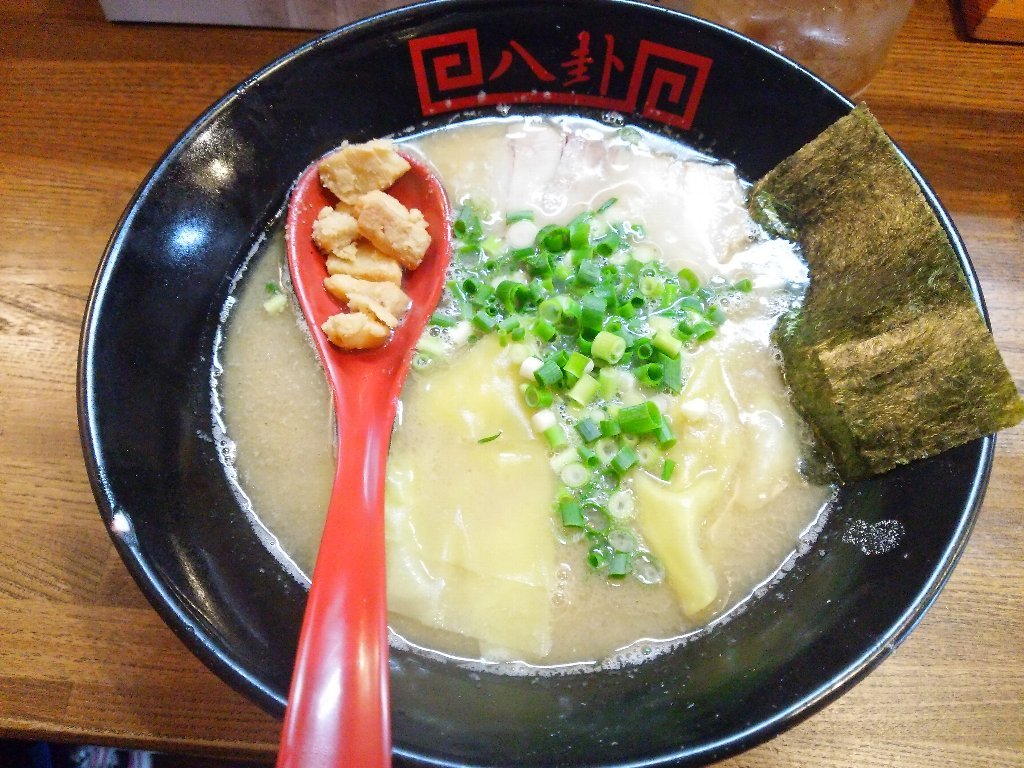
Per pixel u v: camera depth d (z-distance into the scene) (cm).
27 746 21
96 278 16
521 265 20
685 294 20
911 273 17
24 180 22
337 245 18
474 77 21
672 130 22
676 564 17
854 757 16
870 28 21
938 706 17
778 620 17
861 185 18
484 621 17
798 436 19
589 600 17
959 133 23
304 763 12
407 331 18
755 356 20
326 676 13
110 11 23
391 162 19
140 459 16
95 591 17
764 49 19
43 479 18
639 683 16
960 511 15
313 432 19
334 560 15
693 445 18
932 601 14
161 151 22
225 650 14
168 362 18
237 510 18
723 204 21
